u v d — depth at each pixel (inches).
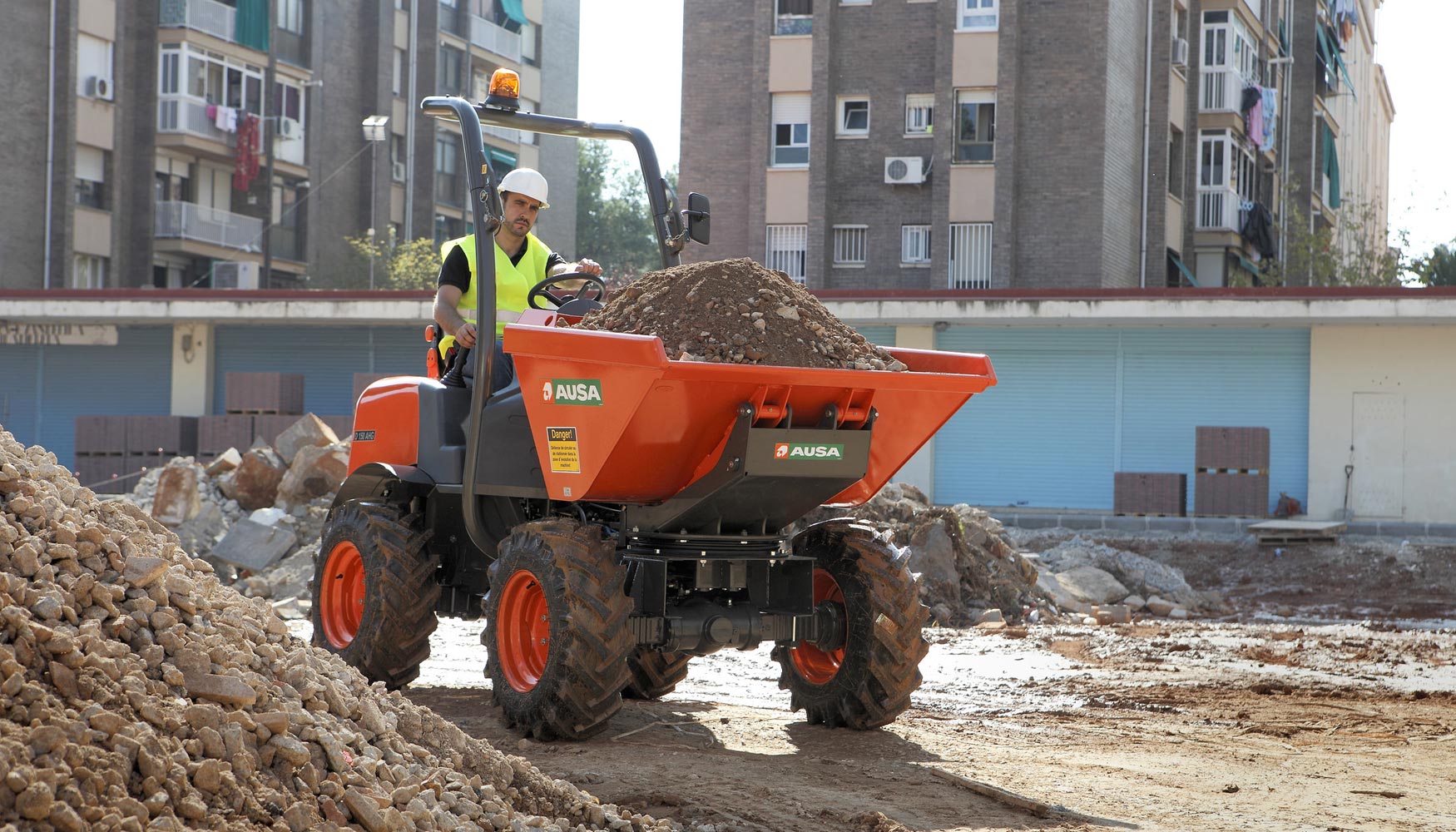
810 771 239.5
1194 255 1512.1
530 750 247.3
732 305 248.8
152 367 1202.0
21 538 167.5
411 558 303.9
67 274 1498.5
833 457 248.4
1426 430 974.4
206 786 146.9
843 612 279.9
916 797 223.5
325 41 1797.5
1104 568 690.2
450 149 1972.2
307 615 487.5
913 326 1063.6
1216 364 1024.9
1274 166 1747.0
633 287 261.9
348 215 1836.9
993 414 1068.5
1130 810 220.5
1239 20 1555.1
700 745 263.9
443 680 347.6
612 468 245.4
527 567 259.4
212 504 634.8
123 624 163.8
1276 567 830.5
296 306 1119.0
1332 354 994.1
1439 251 1480.1
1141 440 1040.8
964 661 416.8
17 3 1470.2
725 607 267.3
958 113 1350.9
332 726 172.9
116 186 1563.7
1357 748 292.2
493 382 297.6
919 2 1365.7
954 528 577.3
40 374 1222.9
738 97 1421.0
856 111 1390.3
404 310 1103.0
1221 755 278.4
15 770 132.0
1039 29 1322.6
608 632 248.2
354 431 338.0
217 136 1653.5
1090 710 335.3
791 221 1384.1
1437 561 813.9
